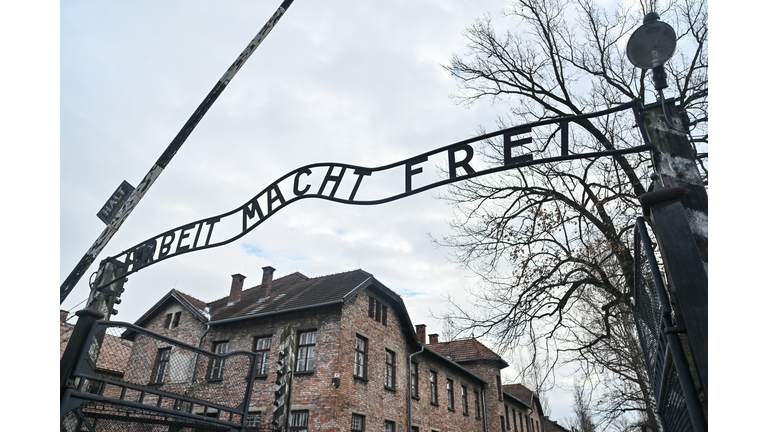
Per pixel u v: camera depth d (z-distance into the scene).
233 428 4.71
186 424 4.31
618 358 12.39
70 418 3.42
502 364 28.38
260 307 18.20
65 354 3.48
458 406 22.77
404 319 18.94
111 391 16.25
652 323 2.95
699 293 1.89
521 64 12.80
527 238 10.59
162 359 17.08
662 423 3.44
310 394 14.37
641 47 2.66
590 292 11.11
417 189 3.24
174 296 20.03
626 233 9.66
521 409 33.97
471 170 3.07
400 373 18.03
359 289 16.34
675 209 2.11
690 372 2.04
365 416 15.18
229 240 4.17
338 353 14.61
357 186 3.58
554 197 10.37
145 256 4.84
